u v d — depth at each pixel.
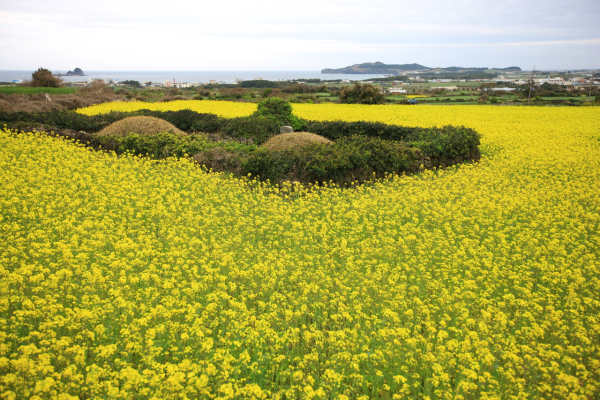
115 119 21.61
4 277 5.83
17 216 8.51
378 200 11.02
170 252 7.07
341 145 14.11
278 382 4.86
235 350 5.09
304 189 11.84
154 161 13.82
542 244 8.55
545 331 5.63
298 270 6.80
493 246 8.20
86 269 6.73
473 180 13.08
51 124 19.20
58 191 9.76
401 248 8.07
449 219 9.90
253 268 6.79
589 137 22.53
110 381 4.12
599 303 5.90
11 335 4.73
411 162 14.57
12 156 13.01
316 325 5.71
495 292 6.79
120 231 7.95
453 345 4.85
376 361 4.78
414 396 4.57
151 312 5.16
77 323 4.99
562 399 4.42
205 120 21.42
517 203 10.55
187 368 4.29
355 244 8.40
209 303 5.92
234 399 4.29
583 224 9.57
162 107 33.84
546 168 15.23
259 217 9.48
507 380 4.55
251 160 12.62
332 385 4.51
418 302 5.75
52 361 4.73
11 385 4.02
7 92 41.69
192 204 9.99
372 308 6.19
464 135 17.38
